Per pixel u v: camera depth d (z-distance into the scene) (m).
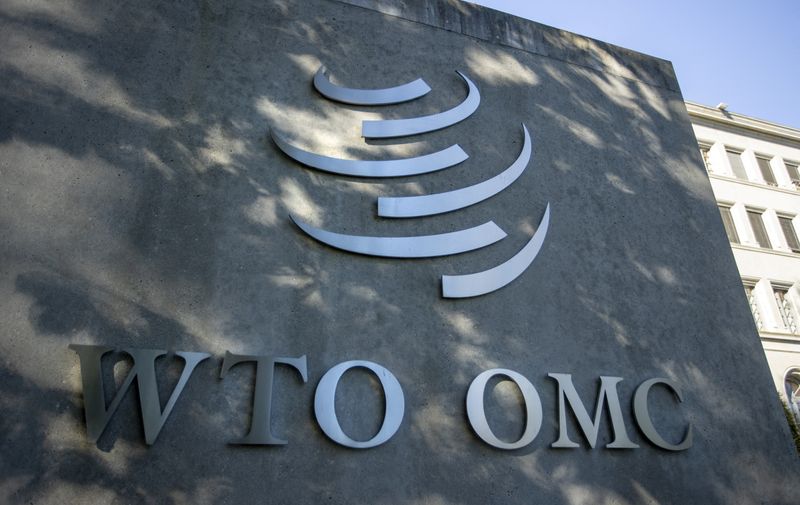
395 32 6.47
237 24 5.74
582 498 4.75
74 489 3.61
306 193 5.17
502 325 5.24
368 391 4.54
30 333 3.92
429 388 4.72
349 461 4.23
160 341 4.19
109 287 4.23
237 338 4.38
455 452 4.54
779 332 20.78
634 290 6.04
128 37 5.24
